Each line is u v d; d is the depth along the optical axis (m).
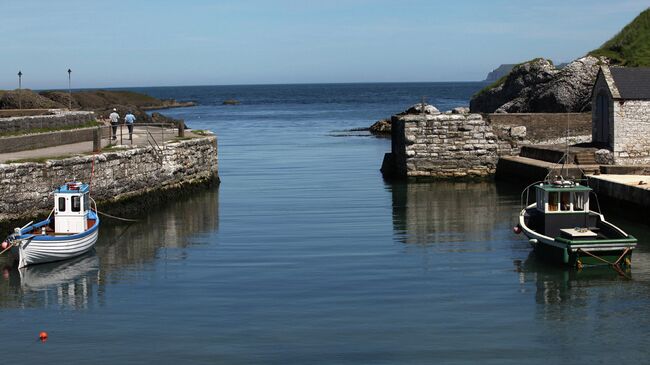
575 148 35.69
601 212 28.92
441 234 25.67
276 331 16.38
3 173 24.03
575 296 18.80
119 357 15.16
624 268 21.22
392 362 14.79
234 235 25.56
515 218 28.39
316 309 17.77
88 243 23.14
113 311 17.84
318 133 69.88
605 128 36.22
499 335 16.20
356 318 17.16
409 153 38.50
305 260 22.12
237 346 15.60
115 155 28.86
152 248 23.88
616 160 34.25
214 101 175.00
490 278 20.34
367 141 60.75
